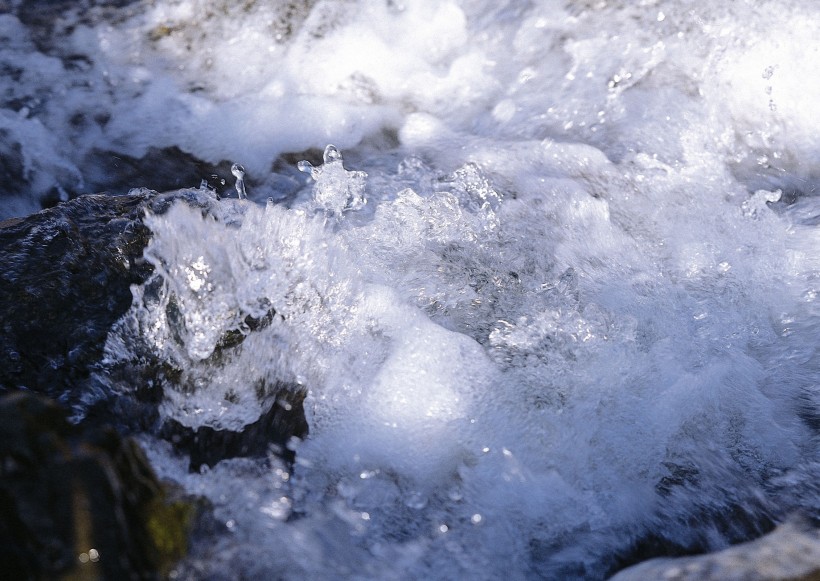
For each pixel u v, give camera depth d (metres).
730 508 1.32
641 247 1.55
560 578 1.27
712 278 1.52
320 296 1.41
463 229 1.53
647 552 1.29
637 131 1.73
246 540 1.23
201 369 1.36
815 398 1.42
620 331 1.44
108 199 1.46
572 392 1.39
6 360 1.33
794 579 1.18
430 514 1.30
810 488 1.34
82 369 1.35
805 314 1.49
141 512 1.17
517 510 1.31
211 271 1.38
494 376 1.39
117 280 1.39
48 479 1.12
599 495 1.33
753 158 1.70
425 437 1.35
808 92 1.75
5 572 1.11
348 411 1.36
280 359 1.38
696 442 1.37
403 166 1.70
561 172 1.66
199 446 1.32
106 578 1.11
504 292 1.47
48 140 1.78
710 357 1.44
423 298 1.45
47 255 1.39
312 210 1.54
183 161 1.76
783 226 1.59
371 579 1.24
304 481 1.31
